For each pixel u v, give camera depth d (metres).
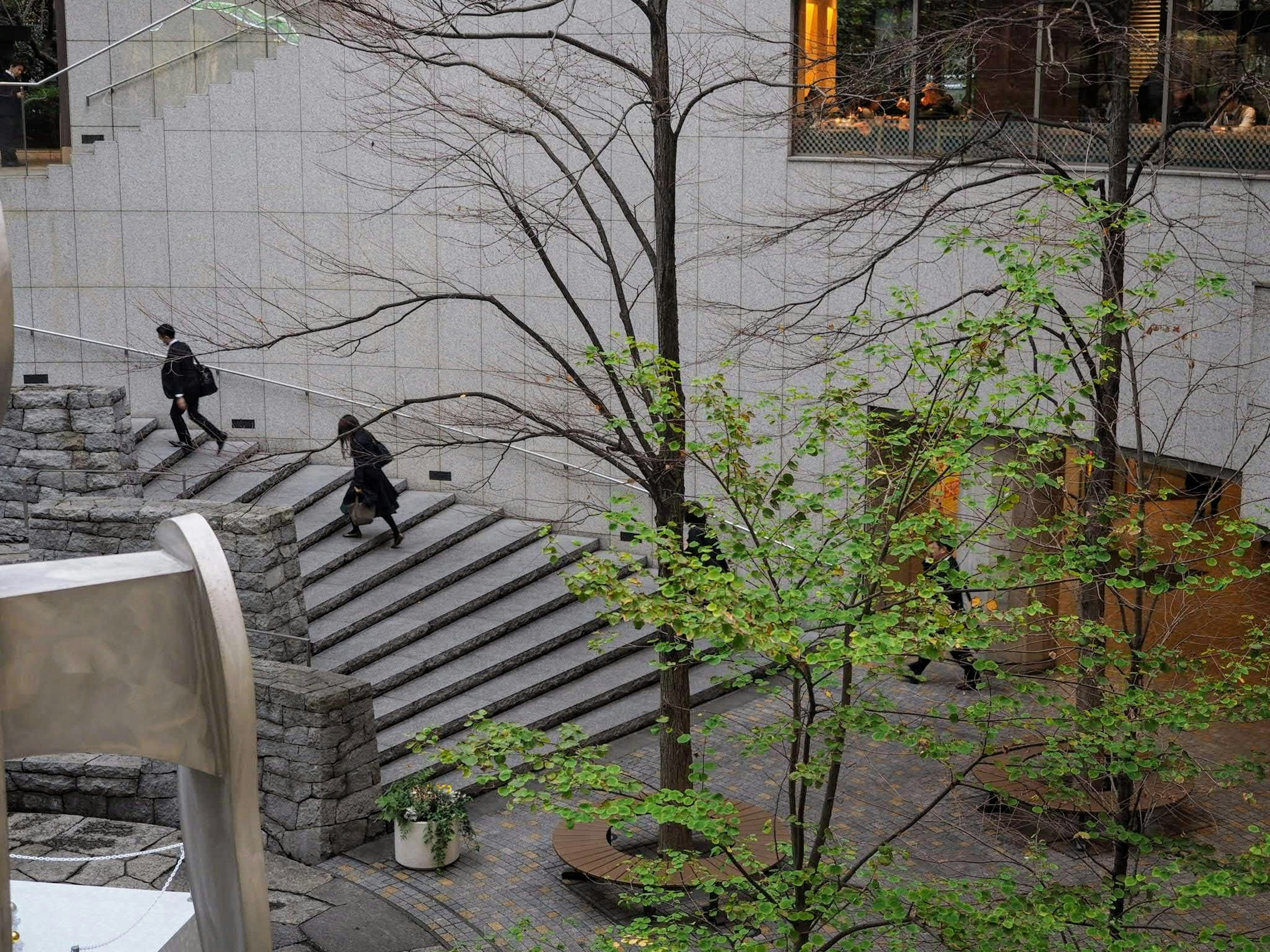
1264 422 13.11
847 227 15.43
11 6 24.03
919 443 8.34
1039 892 7.28
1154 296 8.83
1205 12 13.79
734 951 7.36
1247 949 6.96
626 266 18.05
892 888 8.22
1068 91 15.01
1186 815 12.20
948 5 15.11
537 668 16.25
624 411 15.24
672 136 12.05
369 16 11.47
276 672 13.33
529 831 13.47
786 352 16.77
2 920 2.39
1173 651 8.45
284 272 19.50
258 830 2.63
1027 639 14.96
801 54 14.88
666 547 7.70
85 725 2.57
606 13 17.28
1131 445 14.42
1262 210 13.30
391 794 12.80
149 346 19.92
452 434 18.25
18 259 19.81
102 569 2.63
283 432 19.86
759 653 8.58
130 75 19.39
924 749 7.60
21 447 16.53
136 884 12.26
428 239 18.92
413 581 17.31
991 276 15.38
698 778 7.59
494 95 17.81
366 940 11.50
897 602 7.88
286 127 19.16
